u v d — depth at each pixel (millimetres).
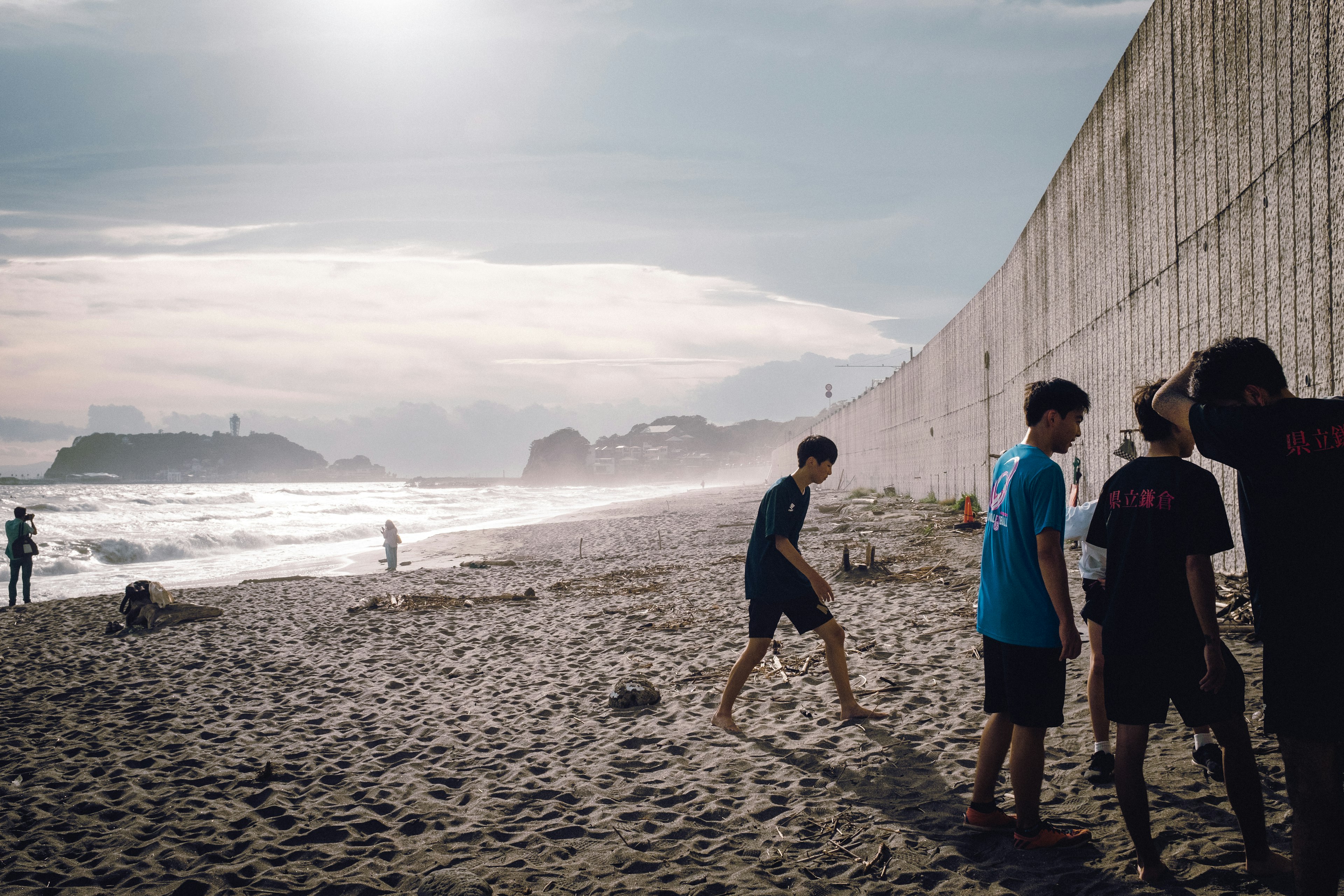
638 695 5672
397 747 5117
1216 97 7027
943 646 6523
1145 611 2590
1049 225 13117
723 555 16203
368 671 7512
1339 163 5125
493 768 4586
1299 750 2078
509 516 51969
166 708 6438
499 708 5891
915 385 28281
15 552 14094
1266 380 2195
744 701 5527
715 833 3479
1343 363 5141
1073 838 3018
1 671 8195
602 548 20859
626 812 3768
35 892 3273
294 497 97312
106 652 9094
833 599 4898
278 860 3490
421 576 16000
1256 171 6289
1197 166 7453
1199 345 7496
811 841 3316
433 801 4117
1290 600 2072
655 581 12531
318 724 5793
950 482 22562
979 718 4676
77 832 3914
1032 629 2910
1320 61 5320
